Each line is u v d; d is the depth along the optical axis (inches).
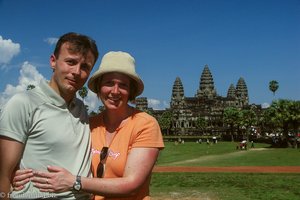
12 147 46.7
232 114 1558.8
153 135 54.8
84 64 51.7
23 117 47.1
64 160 49.1
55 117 49.2
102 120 59.1
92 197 54.3
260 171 426.0
